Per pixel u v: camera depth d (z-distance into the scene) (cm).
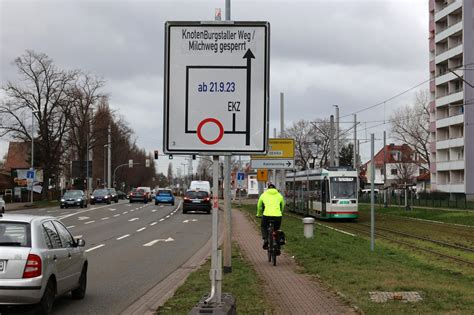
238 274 1277
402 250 1902
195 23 680
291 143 3256
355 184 3738
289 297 995
